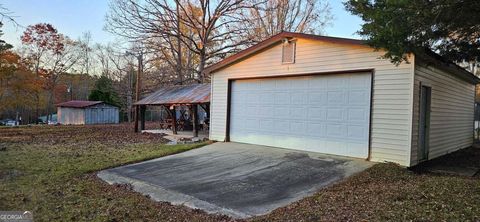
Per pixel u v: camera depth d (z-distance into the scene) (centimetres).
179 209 521
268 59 1047
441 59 759
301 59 952
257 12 2530
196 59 2602
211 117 1245
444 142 995
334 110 883
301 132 964
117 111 3391
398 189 557
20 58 3020
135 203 543
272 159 865
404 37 552
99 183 680
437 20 535
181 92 1611
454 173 732
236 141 1159
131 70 3141
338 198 536
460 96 1143
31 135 1680
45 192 593
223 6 2372
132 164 874
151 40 2419
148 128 2162
